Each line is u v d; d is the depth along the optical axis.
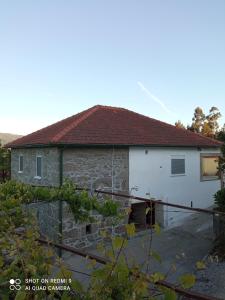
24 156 17.67
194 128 42.19
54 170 13.98
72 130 15.01
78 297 2.44
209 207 18.62
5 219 4.52
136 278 2.37
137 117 20.48
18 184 8.76
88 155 14.25
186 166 17.91
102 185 14.55
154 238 13.99
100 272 2.42
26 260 2.83
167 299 2.17
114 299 2.34
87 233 13.61
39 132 19.41
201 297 2.21
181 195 17.50
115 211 8.16
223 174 19.72
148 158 16.23
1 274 2.71
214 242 12.42
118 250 2.69
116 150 15.09
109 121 17.77
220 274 9.53
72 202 8.51
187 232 14.60
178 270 10.26
